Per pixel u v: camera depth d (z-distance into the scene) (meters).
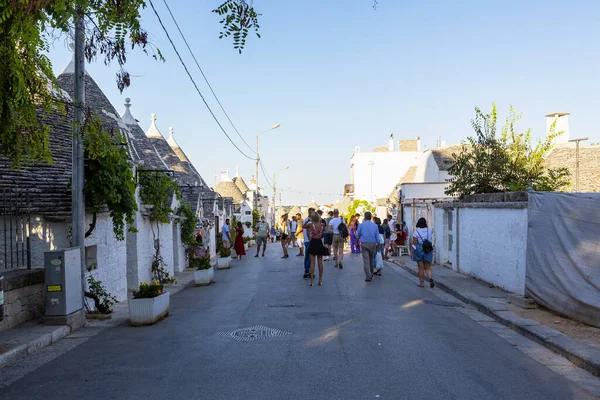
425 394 5.33
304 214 88.00
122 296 13.38
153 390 5.55
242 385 5.65
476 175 15.78
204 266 15.79
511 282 11.85
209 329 8.77
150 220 16.48
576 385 5.71
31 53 7.03
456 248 16.67
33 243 10.16
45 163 11.73
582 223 8.39
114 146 9.99
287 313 10.12
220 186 60.53
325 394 5.33
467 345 7.46
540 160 15.72
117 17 6.96
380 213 45.56
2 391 5.66
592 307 8.11
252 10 6.45
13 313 8.51
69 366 6.61
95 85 18.41
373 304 11.11
